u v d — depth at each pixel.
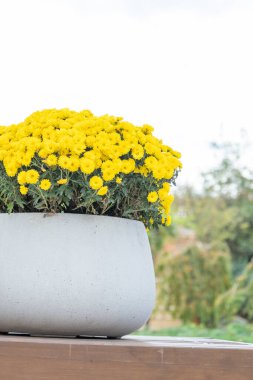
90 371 1.60
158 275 7.43
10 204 1.92
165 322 7.43
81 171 1.87
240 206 10.59
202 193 10.16
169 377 1.62
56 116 2.03
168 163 1.99
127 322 1.92
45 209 1.91
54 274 1.85
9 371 1.59
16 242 1.88
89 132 1.93
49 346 1.60
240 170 10.78
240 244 10.55
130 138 1.93
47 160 1.84
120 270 1.88
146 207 1.98
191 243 8.17
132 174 1.95
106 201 1.91
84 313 1.86
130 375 1.61
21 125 2.04
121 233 1.92
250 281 7.48
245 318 7.66
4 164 1.91
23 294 1.86
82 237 1.87
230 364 1.65
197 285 7.35
